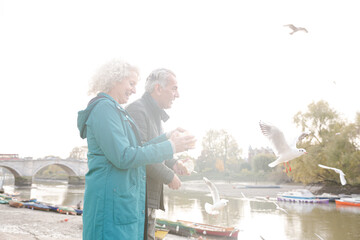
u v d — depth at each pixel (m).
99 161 1.61
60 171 120.00
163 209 2.41
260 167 74.12
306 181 36.47
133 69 2.02
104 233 1.49
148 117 2.36
